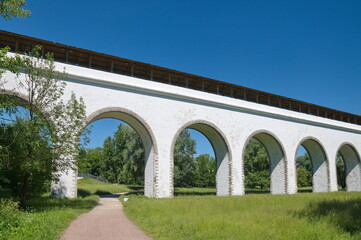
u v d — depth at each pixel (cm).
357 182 3659
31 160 1285
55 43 1944
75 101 1542
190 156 4406
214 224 834
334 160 3350
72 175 1864
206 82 2612
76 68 1967
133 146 3872
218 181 2633
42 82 1442
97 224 984
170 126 2267
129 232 848
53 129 1391
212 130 2541
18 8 1100
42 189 1891
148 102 2205
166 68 2338
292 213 1006
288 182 2883
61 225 895
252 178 4731
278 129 2906
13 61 1186
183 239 711
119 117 2244
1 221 803
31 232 745
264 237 679
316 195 2164
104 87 2042
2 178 1580
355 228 777
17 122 1285
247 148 4897
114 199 2266
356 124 3834
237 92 2861
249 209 1195
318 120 3259
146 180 2278
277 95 2975
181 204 1388
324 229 749
